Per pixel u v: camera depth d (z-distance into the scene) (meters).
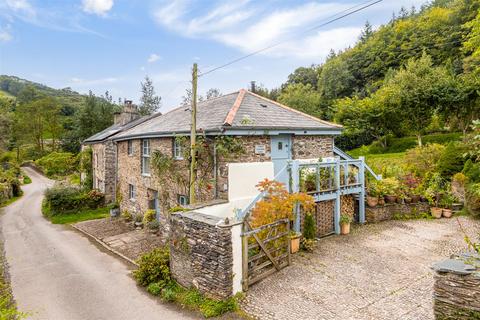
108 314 6.39
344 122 28.56
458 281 4.09
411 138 25.55
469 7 34.22
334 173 9.87
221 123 8.93
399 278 6.59
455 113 23.48
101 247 11.40
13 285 8.09
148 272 7.64
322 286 6.41
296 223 8.69
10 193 25.08
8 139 43.03
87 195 18.69
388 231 9.86
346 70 43.59
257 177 9.44
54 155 32.97
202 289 6.59
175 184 11.24
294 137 10.65
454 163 13.30
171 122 12.87
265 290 6.39
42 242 12.38
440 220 10.98
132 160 15.16
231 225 6.11
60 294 7.46
